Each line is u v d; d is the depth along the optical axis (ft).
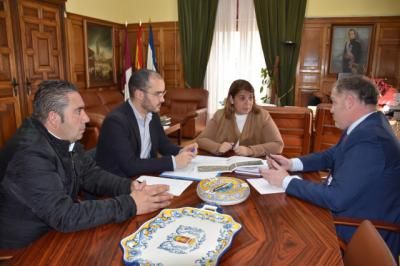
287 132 8.70
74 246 3.04
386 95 10.85
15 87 13.41
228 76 19.77
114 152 5.42
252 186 4.59
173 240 3.01
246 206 3.93
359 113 4.50
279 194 4.31
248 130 7.28
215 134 7.47
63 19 15.61
